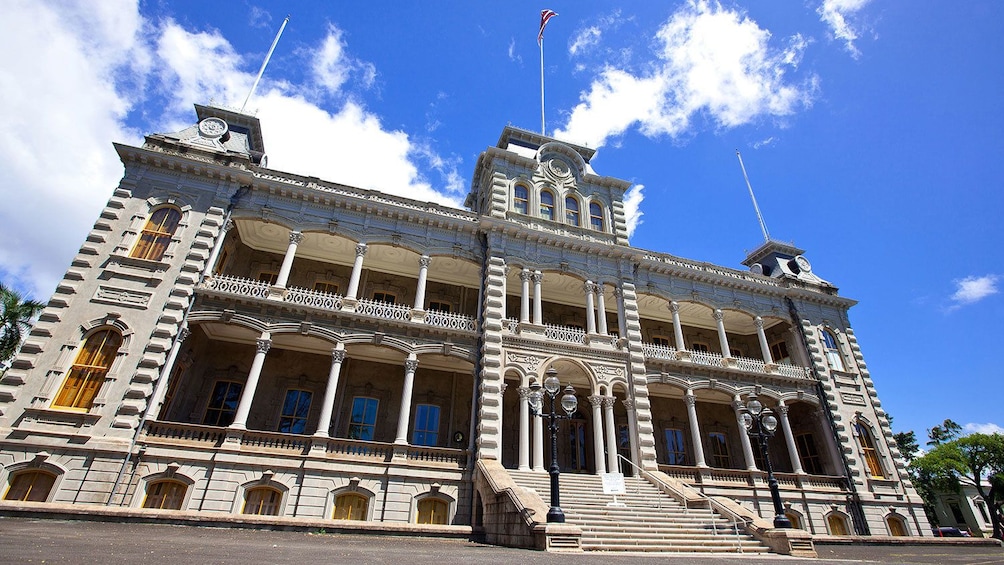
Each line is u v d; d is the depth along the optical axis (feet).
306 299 79.82
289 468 66.39
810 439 104.47
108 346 66.49
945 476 173.37
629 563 33.88
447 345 81.20
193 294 72.54
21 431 58.90
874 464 101.35
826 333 113.91
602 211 106.32
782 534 54.13
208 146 85.35
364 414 85.15
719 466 103.09
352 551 33.86
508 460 87.40
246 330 77.46
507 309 98.43
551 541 46.09
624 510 63.16
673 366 95.25
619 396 99.76
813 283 119.14
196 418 77.71
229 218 80.07
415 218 89.66
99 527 43.11
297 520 54.24
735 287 110.73
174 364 72.38
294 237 82.53
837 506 91.86
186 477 62.59
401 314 83.76
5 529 34.06
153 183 78.33
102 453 59.72
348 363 87.92
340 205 86.79
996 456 162.50
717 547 53.57
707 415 107.76
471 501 70.28
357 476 67.97
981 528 192.24
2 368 103.65
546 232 93.91
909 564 42.70
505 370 80.89
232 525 51.88
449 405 89.71
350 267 96.58
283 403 82.33
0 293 104.01
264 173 86.43
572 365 86.22
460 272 97.19
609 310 108.47
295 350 86.12
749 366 102.99
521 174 102.53
